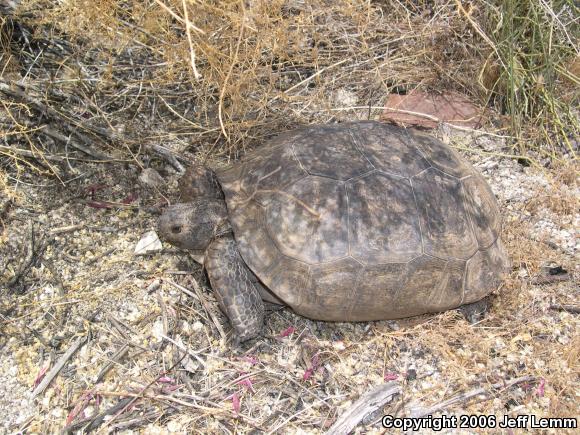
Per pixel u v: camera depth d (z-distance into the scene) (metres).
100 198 0.62
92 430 0.47
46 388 0.49
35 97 0.64
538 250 0.61
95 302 0.54
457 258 0.52
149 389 0.49
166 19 0.64
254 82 0.68
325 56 0.76
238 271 0.51
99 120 0.67
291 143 0.55
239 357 0.52
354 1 0.73
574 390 0.51
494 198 0.58
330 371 0.52
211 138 0.68
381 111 0.74
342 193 0.51
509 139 0.72
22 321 0.53
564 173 0.69
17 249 0.57
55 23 0.64
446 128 0.73
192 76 0.66
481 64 0.76
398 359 0.53
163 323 0.53
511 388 0.51
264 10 0.61
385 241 0.50
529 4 0.72
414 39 0.79
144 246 0.58
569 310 0.57
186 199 0.59
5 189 0.57
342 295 0.50
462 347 0.54
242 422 0.48
